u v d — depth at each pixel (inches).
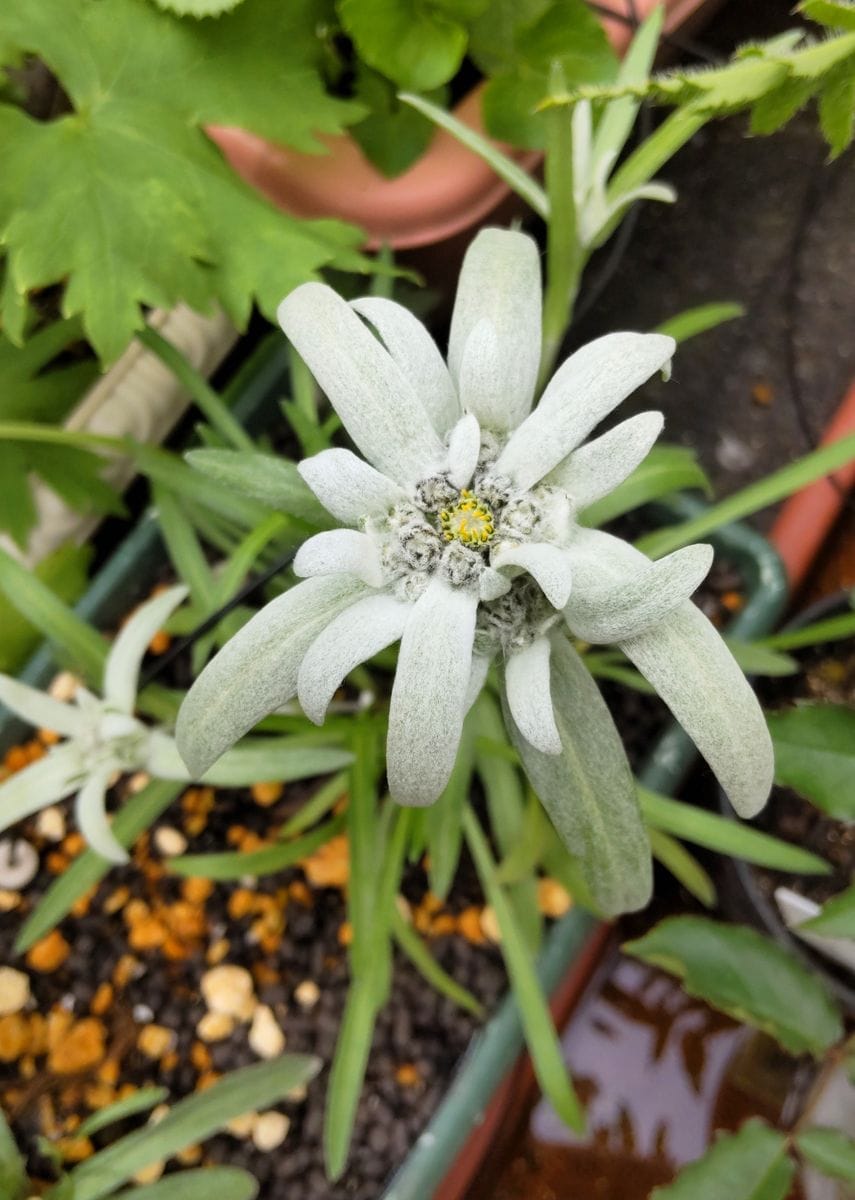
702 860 7.4
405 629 4.0
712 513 6.0
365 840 5.9
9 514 7.0
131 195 5.9
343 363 4.3
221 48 6.2
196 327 7.9
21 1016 6.9
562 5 6.6
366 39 6.4
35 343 7.1
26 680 7.1
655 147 5.8
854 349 9.8
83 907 7.2
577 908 6.6
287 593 4.5
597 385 4.1
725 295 10.0
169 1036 6.9
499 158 6.1
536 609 4.4
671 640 4.1
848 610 7.2
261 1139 6.6
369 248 7.5
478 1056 6.3
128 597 7.7
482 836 6.3
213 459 5.0
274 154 7.3
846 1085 5.4
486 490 4.4
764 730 4.0
